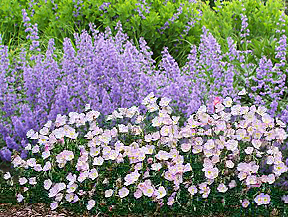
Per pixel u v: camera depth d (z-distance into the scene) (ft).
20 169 11.19
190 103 12.87
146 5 21.20
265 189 10.02
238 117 11.26
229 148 10.02
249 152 9.97
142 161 10.62
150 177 10.55
